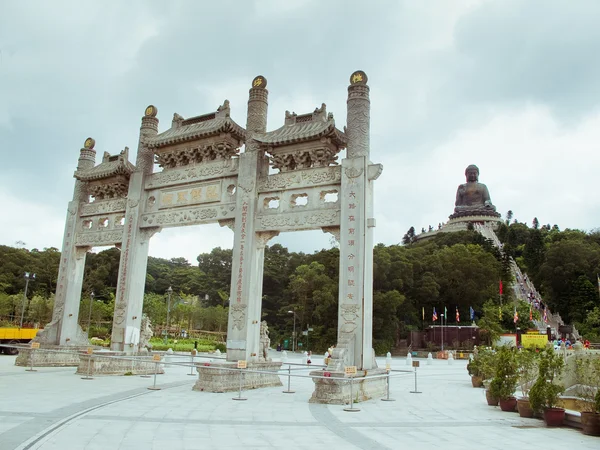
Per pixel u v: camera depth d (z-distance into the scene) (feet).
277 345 282.56
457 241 392.88
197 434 39.52
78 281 105.19
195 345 196.44
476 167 492.13
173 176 91.81
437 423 49.78
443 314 287.48
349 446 37.01
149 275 372.79
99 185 104.73
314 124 77.77
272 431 42.14
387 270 264.93
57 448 32.94
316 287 266.36
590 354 72.54
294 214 76.79
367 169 71.82
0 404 51.39
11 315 242.78
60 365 99.55
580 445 40.68
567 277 333.83
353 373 61.67
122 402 56.54
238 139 88.02
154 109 99.25
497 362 63.98
